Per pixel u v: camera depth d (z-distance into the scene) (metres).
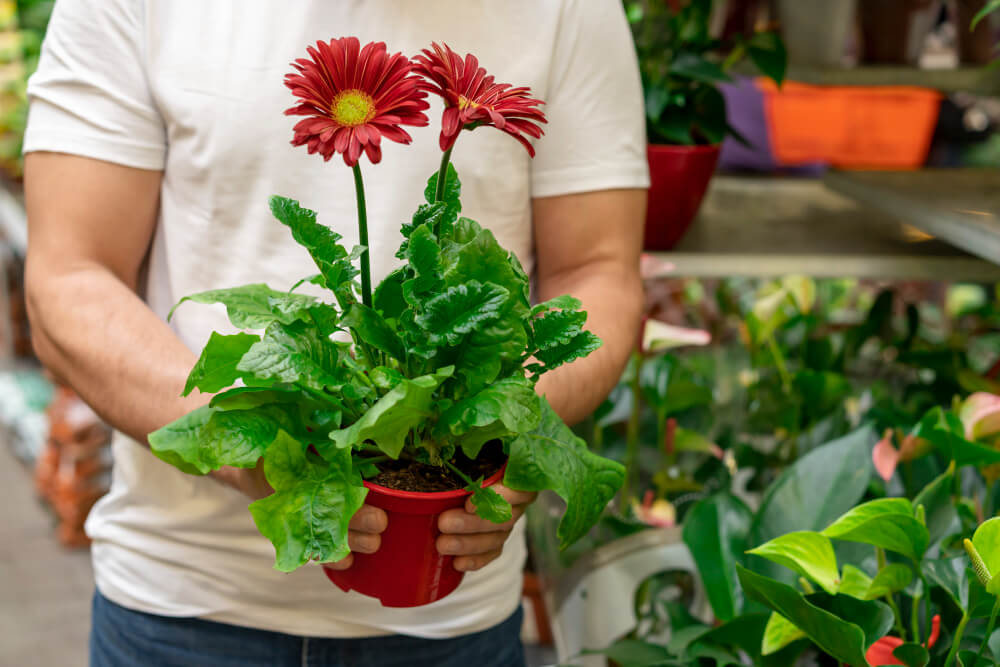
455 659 1.05
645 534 1.21
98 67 0.92
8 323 3.72
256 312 0.67
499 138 0.97
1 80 3.15
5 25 3.23
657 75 1.32
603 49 1.00
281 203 0.63
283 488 0.64
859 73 1.44
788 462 1.39
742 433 1.51
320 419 0.65
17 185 3.09
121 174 0.93
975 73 1.42
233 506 0.98
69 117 0.92
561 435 0.73
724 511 1.05
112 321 0.87
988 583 0.68
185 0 0.92
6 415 3.39
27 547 2.79
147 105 0.94
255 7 0.93
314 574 0.99
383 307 0.68
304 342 0.62
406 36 0.94
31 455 3.18
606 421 1.45
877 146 1.99
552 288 1.04
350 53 0.59
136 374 0.84
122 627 1.04
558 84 0.99
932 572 0.83
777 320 1.40
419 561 0.72
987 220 1.06
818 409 1.40
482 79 0.62
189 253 0.97
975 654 0.75
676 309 1.82
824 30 1.53
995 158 2.33
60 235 0.91
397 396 0.58
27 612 2.48
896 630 0.94
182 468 0.67
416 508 0.68
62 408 2.71
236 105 0.92
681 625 1.04
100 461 2.73
